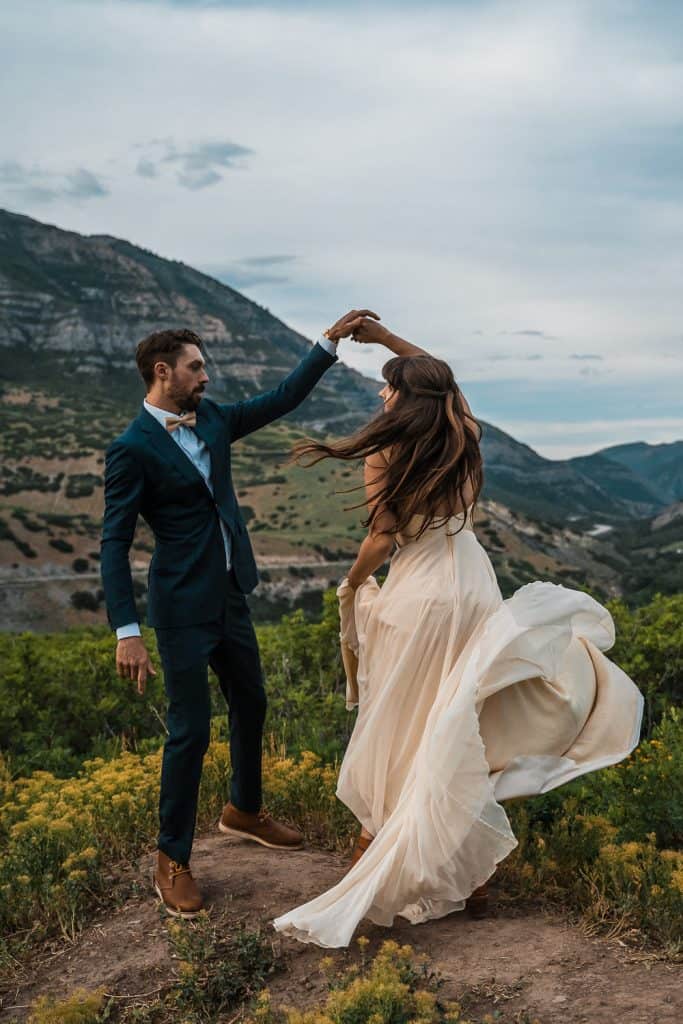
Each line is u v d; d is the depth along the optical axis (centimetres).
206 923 329
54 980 316
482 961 293
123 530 349
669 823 384
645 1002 255
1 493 13662
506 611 328
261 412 384
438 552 348
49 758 621
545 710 330
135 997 298
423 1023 234
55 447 16362
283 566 11531
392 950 278
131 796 437
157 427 355
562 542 13850
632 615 703
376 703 339
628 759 436
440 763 307
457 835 304
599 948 297
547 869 358
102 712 689
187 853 352
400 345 400
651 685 621
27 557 10288
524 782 322
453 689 327
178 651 352
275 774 463
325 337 396
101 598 9844
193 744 350
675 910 308
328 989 284
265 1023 263
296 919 300
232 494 371
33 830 404
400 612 340
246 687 387
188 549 354
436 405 345
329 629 729
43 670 712
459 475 345
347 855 403
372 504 348
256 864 385
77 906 365
